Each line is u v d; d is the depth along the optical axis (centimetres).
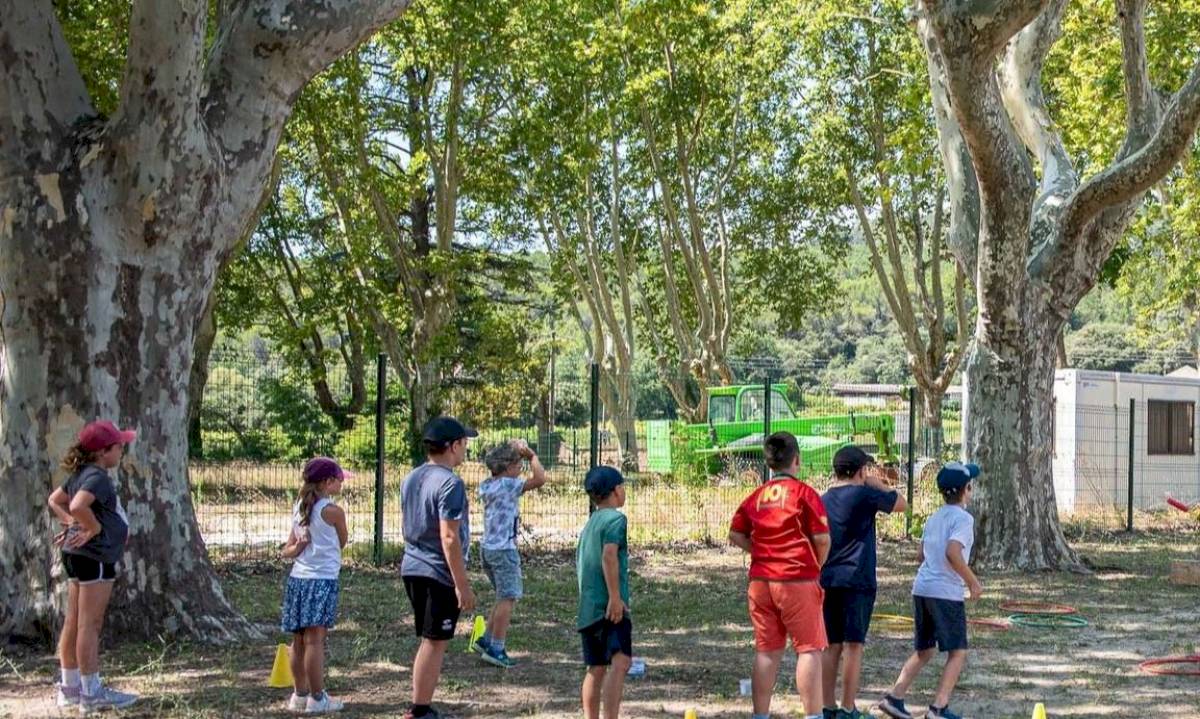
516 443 1038
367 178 3247
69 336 1050
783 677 990
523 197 3691
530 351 4222
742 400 3203
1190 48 2203
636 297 5334
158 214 1060
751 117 4084
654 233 4688
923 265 4134
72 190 1050
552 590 1475
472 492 2098
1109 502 2736
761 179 4388
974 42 1473
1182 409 2898
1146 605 1445
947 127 1867
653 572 1659
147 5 1009
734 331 4988
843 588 800
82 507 814
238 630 1104
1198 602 1470
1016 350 1769
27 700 878
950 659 812
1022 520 1769
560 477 2208
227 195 1108
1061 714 884
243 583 1462
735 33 3591
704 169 4397
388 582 1502
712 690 940
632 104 3612
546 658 1058
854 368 8169
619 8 3462
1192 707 910
